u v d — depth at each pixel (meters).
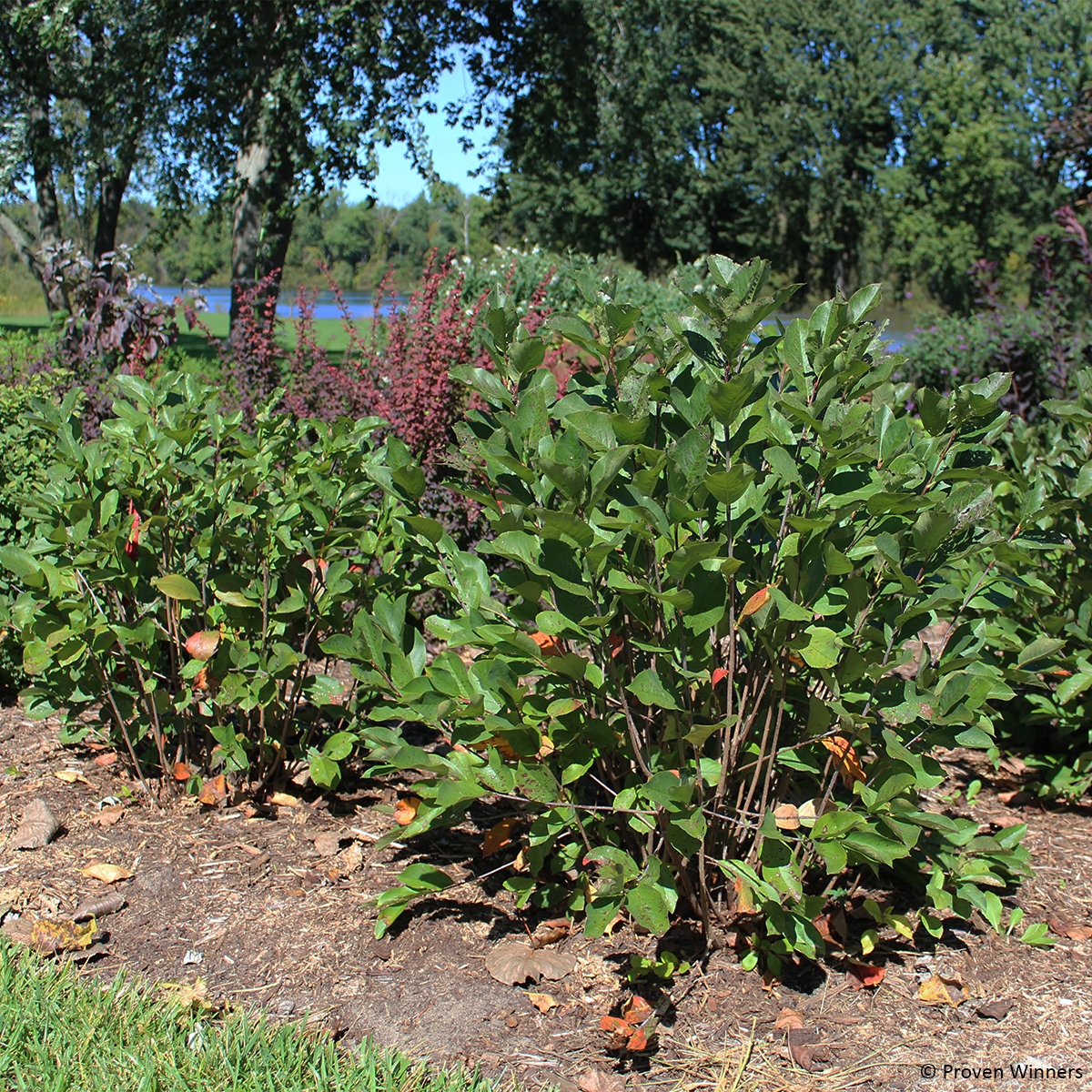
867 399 3.18
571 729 2.71
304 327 8.27
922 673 2.62
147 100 16.56
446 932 2.90
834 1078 2.36
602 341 2.65
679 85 35.28
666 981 2.70
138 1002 2.51
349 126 15.05
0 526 4.44
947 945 2.90
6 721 4.25
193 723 3.69
